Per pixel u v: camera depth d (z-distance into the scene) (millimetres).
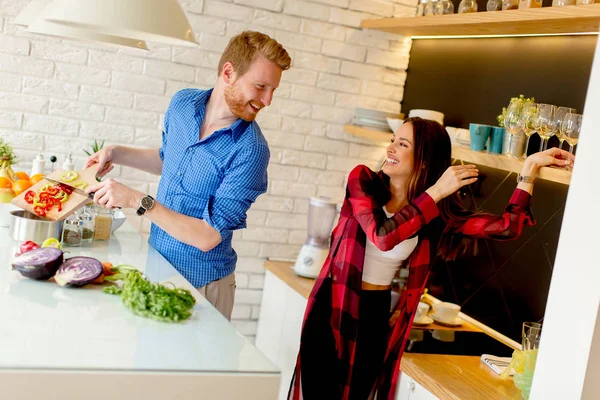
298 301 3551
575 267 2053
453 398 2404
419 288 2793
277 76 2523
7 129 3441
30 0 3369
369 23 3863
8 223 2723
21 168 3484
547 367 2115
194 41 2145
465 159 3074
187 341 1876
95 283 2221
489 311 3350
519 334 3148
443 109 3809
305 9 3812
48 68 3447
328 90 3951
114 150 2902
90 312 1962
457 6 3773
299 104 3904
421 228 2797
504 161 2857
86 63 3500
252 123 2623
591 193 2021
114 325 1896
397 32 3943
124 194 2381
